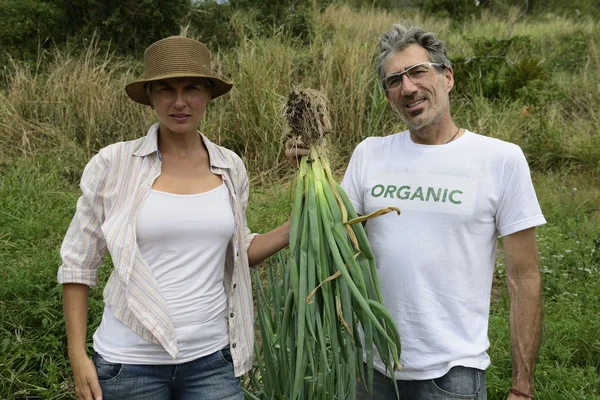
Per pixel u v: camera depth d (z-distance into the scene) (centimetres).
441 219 167
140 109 677
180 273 166
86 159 633
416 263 169
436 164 171
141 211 163
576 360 308
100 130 668
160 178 168
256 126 624
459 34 1066
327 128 168
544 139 680
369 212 180
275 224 459
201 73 163
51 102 676
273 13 898
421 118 169
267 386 200
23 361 288
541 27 1238
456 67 799
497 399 271
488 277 171
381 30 897
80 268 168
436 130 173
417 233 169
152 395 167
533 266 165
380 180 179
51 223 446
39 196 511
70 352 169
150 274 163
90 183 167
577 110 789
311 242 164
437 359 166
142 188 164
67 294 170
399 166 176
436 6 1447
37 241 415
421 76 168
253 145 637
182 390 174
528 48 877
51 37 855
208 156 178
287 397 190
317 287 161
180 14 880
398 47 171
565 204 550
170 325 162
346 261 161
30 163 596
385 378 179
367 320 163
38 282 334
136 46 864
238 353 179
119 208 165
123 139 667
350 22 888
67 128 669
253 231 443
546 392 268
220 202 173
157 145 170
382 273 175
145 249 164
